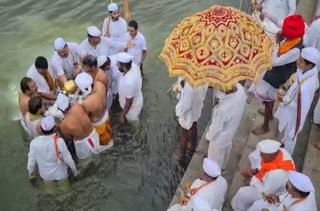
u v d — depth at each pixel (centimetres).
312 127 800
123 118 924
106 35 1045
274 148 618
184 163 838
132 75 877
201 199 559
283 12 1009
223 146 706
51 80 910
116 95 973
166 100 982
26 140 889
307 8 1203
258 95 766
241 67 598
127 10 1158
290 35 705
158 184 819
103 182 825
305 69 666
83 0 1252
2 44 1106
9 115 934
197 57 605
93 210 783
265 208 591
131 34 986
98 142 854
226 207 694
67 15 1202
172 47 638
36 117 824
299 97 673
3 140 890
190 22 631
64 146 768
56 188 815
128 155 870
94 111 825
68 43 948
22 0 1244
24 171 837
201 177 683
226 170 754
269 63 623
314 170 724
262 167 633
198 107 753
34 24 1167
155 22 1191
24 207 786
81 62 914
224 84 596
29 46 1102
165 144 888
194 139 830
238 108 672
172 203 718
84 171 840
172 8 1237
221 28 603
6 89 985
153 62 1077
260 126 810
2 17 1190
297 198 552
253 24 628
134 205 790
